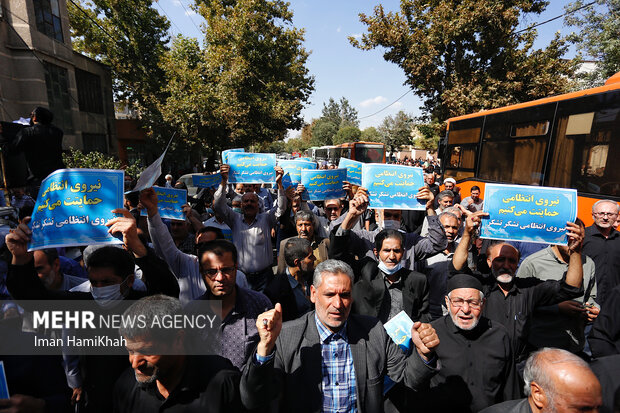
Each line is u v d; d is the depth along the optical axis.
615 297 2.84
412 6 19.72
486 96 18.25
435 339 2.02
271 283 3.40
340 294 2.08
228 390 1.78
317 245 4.47
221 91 19.47
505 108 8.30
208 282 2.44
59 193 2.26
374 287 3.13
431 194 4.05
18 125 5.32
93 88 19.72
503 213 3.28
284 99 22.42
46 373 2.06
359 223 5.71
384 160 24.75
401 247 3.14
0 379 1.84
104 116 20.73
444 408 2.53
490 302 3.14
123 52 23.50
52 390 2.08
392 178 4.12
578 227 2.90
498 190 3.30
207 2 23.02
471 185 9.64
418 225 6.62
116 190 2.35
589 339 3.02
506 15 16.91
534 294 3.03
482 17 17.19
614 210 4.15
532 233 3.24
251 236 4.95
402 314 2.24
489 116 8.95
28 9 14.09
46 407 1.98
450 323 2.66
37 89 14.37
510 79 18.09
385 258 3.14
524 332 2.95
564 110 6.47
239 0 20.56
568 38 17.69
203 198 8.30
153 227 2.85
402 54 20.11
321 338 2.18
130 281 2.42
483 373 2.48
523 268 3.96
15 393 1.94
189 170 27.30
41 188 2.25
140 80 23.67
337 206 5.46
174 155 21.84
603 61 16.48
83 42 24.00
